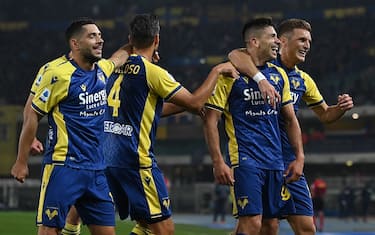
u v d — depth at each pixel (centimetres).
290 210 2403
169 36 14725
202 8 15538
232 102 2258
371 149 11375
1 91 13812
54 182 1964
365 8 14712
